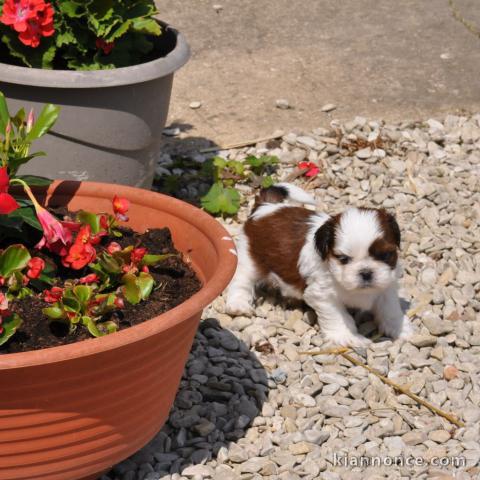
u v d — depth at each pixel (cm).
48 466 132
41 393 126
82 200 150
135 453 146
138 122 170
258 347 163
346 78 233
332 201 195
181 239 147
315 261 163
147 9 171
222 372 157
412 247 183
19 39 166
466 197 197
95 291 138
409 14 262
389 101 225
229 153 205
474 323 168
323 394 156
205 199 189
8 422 127
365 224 157
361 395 156
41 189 150
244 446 148
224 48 242
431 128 215
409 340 165
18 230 143
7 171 140
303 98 225
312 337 166
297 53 241
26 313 135
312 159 205
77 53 171
